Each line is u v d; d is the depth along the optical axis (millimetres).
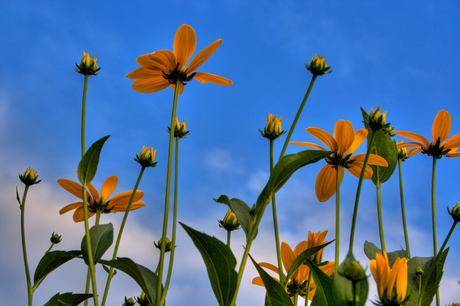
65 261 790
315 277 686
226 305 689
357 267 620
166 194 716
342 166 762
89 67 824
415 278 731
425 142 799
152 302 721
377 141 792
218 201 727
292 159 704
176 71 756
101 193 828
